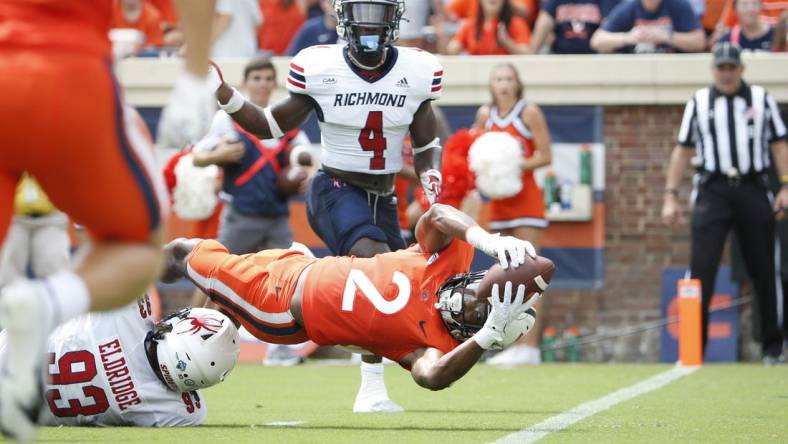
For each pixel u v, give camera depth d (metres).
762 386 29.58
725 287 40.50
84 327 19.14
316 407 24.66
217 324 19.16
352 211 23.11
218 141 35.62
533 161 37.81
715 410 23.45
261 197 36.16
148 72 43.28
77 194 12.03
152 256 12.47
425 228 19.14
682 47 42.62
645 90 41.50
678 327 40.72
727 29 43.84
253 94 35.56
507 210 38.44
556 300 41.91
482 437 18.25
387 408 23.47
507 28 43.38
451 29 46.88
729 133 36.62
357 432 18.92
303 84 22.66
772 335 37.66
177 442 17.22
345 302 19.20
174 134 12.36
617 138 41.75
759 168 36.78
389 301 19.08
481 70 41.88
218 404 25.44
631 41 42.47
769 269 37.06
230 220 36.44
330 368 37.00
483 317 18.45
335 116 22.81
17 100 11.45
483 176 36.88
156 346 19.17
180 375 19.09
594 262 41.78
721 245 37.06
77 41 11.70
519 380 32.00
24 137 11.63
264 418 21.80
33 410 11.45
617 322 41.62
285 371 35.66
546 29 43.62
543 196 39.97
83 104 11.64
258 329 20.05
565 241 41.88
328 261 19.75
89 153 11.80
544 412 23.09
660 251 41.69
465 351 18.08
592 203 41.69
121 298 12.27
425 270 19.20
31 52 11.55
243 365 38.53
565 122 41.78
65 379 18.91
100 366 18.98
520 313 17.98
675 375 33.34
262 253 20.27
